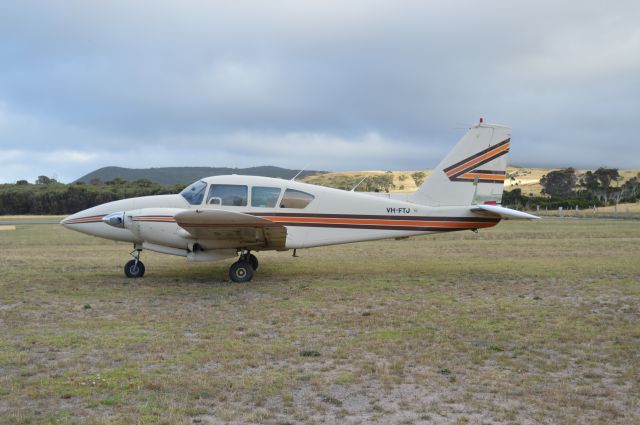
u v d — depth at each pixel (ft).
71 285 29.60
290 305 23.93
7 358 15.52
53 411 11.68
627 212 177.47
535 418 11.47
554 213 178.09
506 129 35.14
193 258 31.22
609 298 25.39
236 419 11.34
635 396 12.78
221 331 19.10
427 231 34.55
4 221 132.16
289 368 14.85
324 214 33.30
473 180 35.09
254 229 28.53
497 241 62.18
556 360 15.70
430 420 11.35
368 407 12.07
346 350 16.63
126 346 16.93
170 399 12.44
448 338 18.11
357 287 28.91
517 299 25.25
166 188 209.46
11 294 26.58
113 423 11.03
